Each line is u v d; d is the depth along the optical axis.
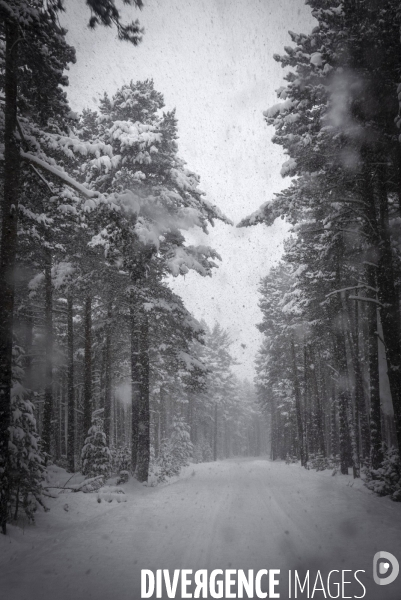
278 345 39.59
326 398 40.94
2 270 9.52
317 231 19.39
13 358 11.16
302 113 14.69
